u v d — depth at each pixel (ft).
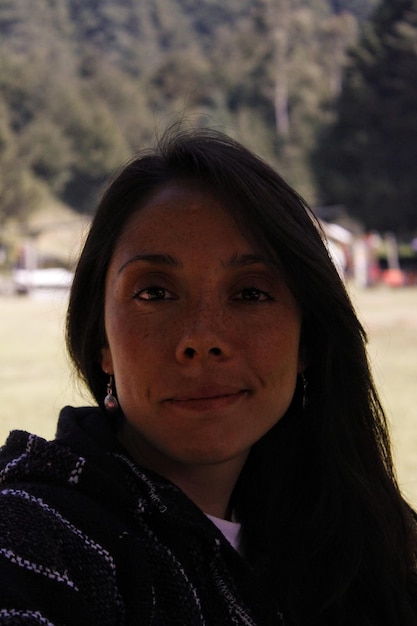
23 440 5.04
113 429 5.62
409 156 203.31
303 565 5.96
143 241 5.28
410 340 58.65
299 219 5.67
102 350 5.75
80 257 5.72
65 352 6.11
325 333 5.90
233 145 5.74
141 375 5.15
